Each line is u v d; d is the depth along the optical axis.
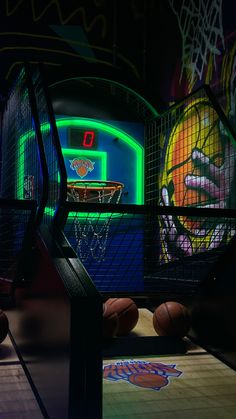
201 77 6.04
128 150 7.21
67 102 6.98
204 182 5.78
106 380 3.20
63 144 6.92
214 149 5.56
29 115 4.84
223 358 3.69
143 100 6.82
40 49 7.29
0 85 7.02
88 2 7.54
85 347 2.32
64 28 7.42
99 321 2.35
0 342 3.80
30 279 3.61
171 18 6.99
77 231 5.66
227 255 3.74
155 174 7.08
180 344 3.92
